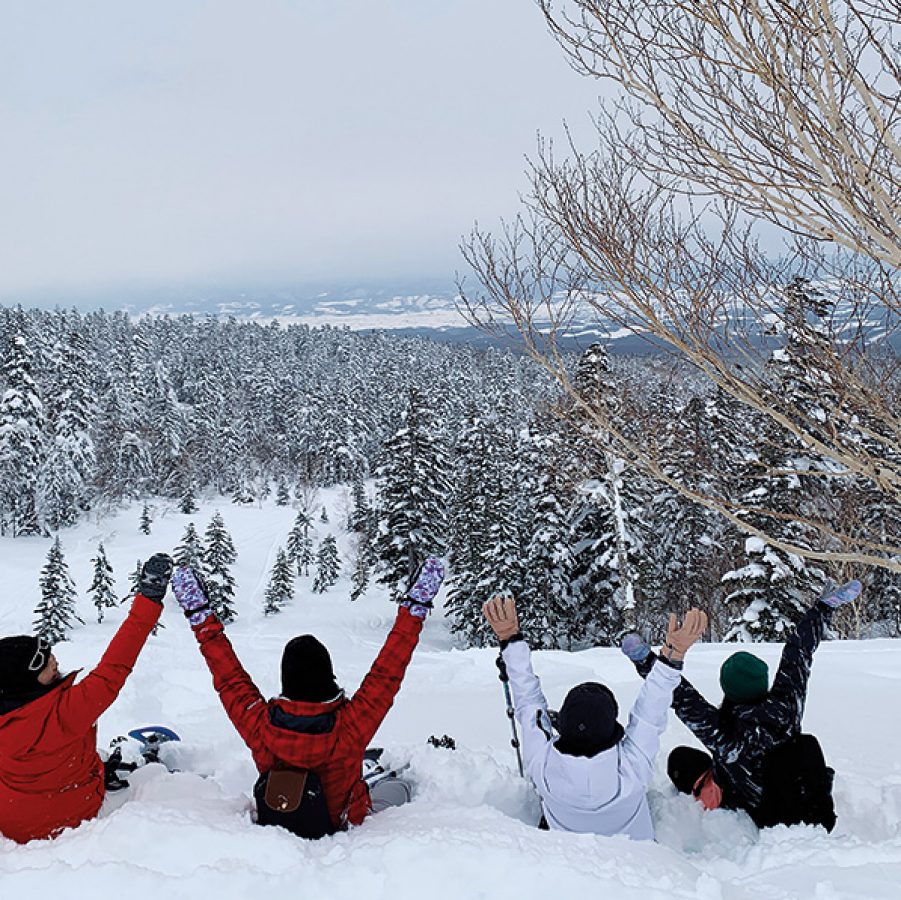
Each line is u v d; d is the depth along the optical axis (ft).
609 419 22.82
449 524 132.16
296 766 10.31
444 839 8.91
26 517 213.87
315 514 283.18
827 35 11.21
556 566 97.30
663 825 12.18
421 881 8.16
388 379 398.42
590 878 8.23
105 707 10.44
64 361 215.92
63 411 215.31
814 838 11.14
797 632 12.84
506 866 8.31
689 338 14.96
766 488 58.95
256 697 11.02
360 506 242.37
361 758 10.85
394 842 8.78
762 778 11.92
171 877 8.27
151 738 14.96
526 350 16.33
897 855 10.07
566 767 10.64
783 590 61.26
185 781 12.06
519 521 110.11
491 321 16.72
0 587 180.24
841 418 14.92
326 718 10.55
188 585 11.49
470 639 111.86
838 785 14.34
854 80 11.01
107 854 9.08
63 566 148.25
